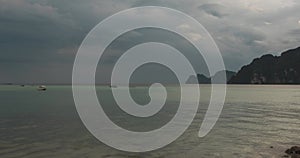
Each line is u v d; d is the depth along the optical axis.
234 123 53.66
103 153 30.61
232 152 31.62
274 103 106.44
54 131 42.66
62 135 39.62
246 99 128.12
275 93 185.50
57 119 55.91
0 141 35.53
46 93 178.50
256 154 30.70
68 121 53.34
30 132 41.75
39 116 60.34
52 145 33.66
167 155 30.34
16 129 44.22
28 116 60.22
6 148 32.06
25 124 49.28
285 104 102.12
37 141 35.69
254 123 53.81
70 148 32.38
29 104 91.56
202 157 29.58
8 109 74.62
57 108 78.31
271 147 33.88
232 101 115.38
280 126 50.47
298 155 29.88
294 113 71.88
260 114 69.19
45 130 43.47
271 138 39.47
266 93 185.50
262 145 35.00
